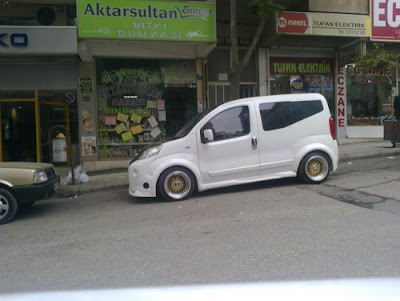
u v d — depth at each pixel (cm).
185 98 1365
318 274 425
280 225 607
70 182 1051
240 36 1438
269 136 863
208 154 834
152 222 671
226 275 435
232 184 849
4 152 1274
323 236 548
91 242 583
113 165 1306
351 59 1455
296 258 475
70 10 1309
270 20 1363
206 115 845
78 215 769
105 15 1124
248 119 855
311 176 889
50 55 1212
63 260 513
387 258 464
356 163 1145
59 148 1302
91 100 1281
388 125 1355
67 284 433
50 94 1284
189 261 483
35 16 1302
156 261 490
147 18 1152
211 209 731
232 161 846
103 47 1271
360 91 1576
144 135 1338
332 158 899
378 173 973
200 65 1359
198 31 1188
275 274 430
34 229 682
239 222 636
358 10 1425
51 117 1294
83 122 1281
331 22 1377
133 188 838
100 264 491
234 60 1147
